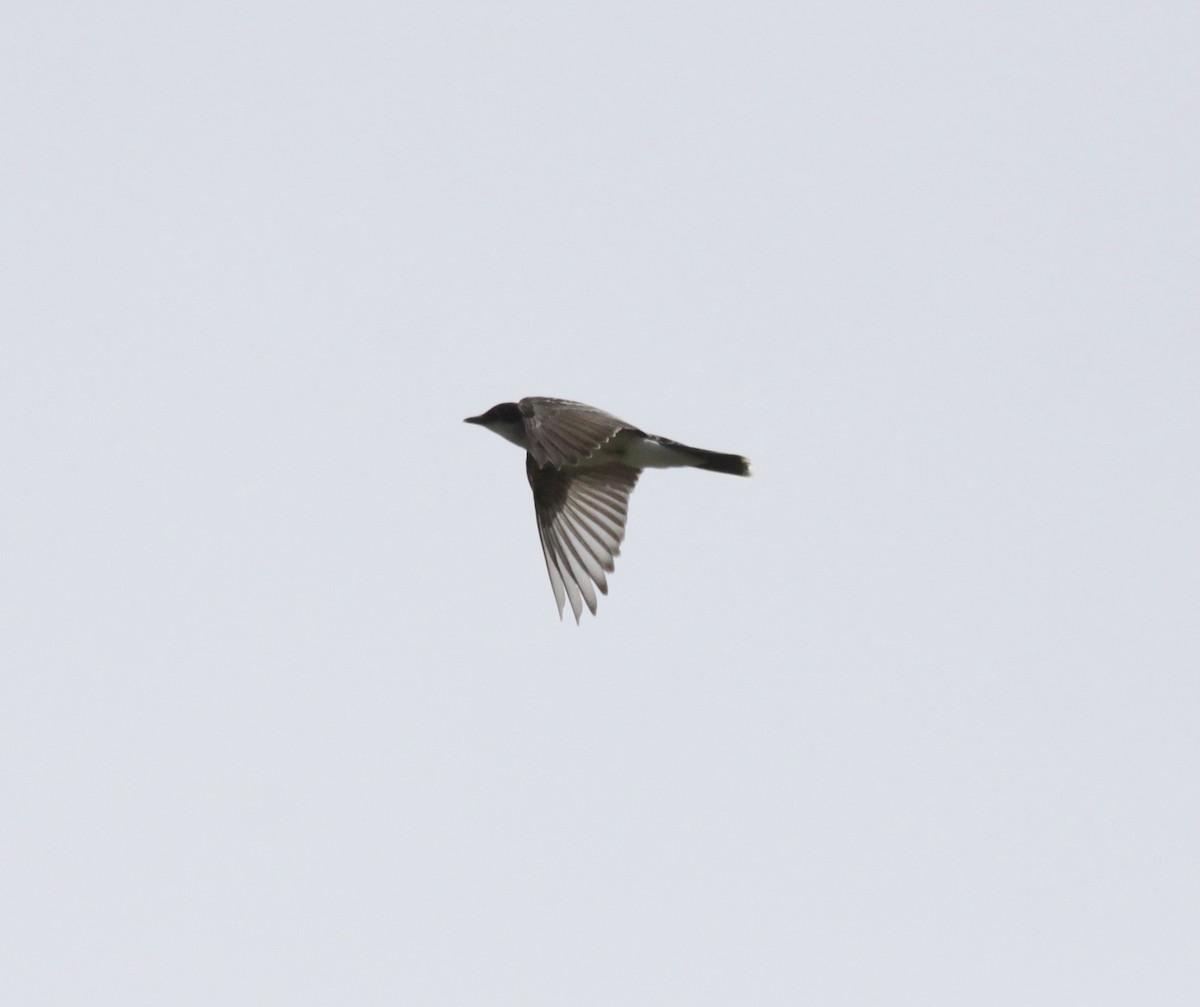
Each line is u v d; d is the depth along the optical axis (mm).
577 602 16562
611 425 15312
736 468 16453
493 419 16781
